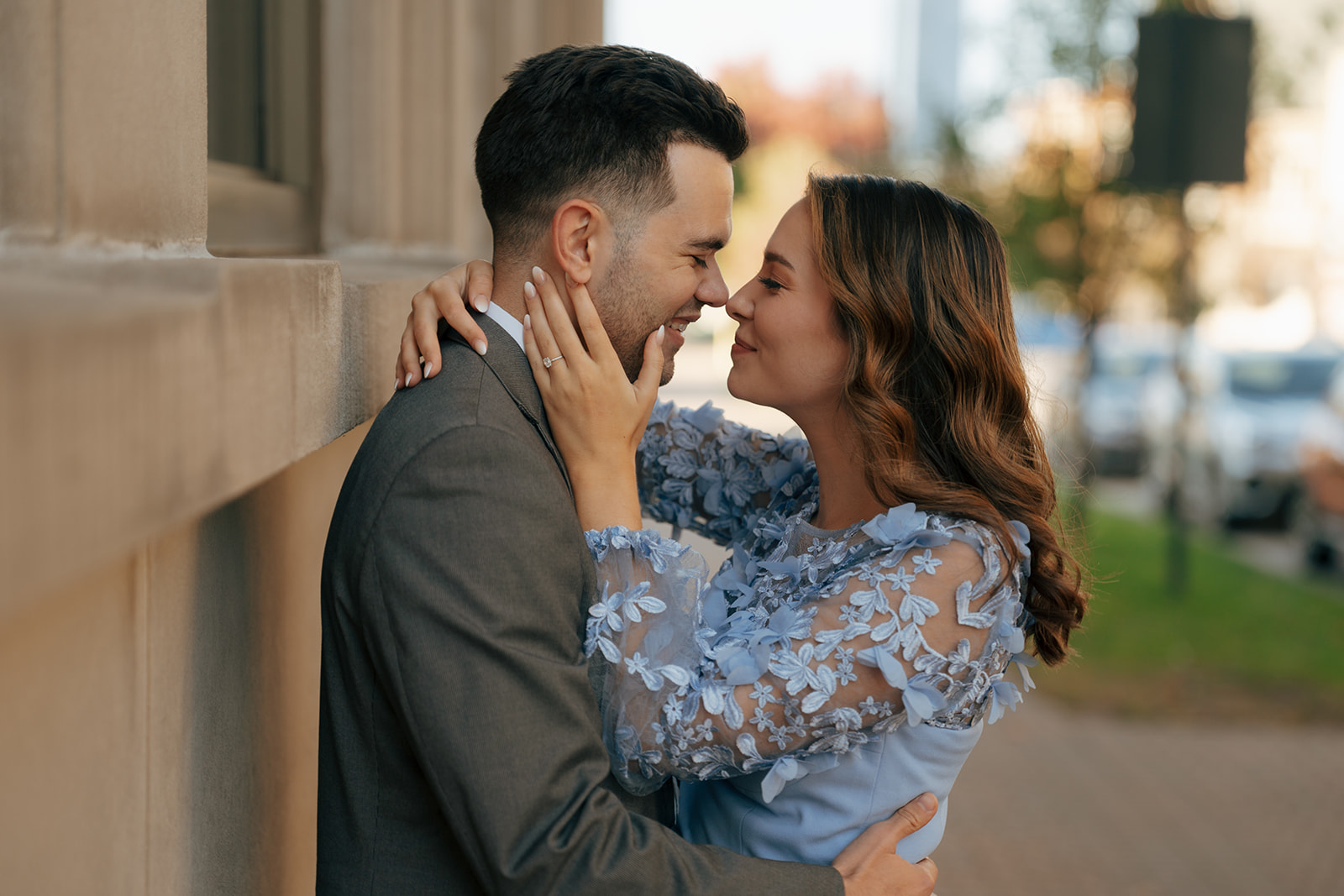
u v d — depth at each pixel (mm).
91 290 867
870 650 1473
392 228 2812
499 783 1262
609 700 1469
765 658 1479
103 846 1044
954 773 1665
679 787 1854
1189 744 5551
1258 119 10000
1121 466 12633
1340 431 8820
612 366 1527
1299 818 4762
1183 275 8375
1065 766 5277
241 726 1538
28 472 631
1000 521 1577
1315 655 6852
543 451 1483
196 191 1302
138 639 1130
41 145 1005
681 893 1332
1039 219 8812
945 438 1677
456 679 1274
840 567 1651
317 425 1400
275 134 2438
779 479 2088
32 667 894
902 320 1656
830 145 33406
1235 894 4082
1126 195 8625
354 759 1431
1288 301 19875
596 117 1544
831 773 1602
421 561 1305
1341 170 19234
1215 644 7031
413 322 1519
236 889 1524
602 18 3871
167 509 869
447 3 3066
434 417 1379
